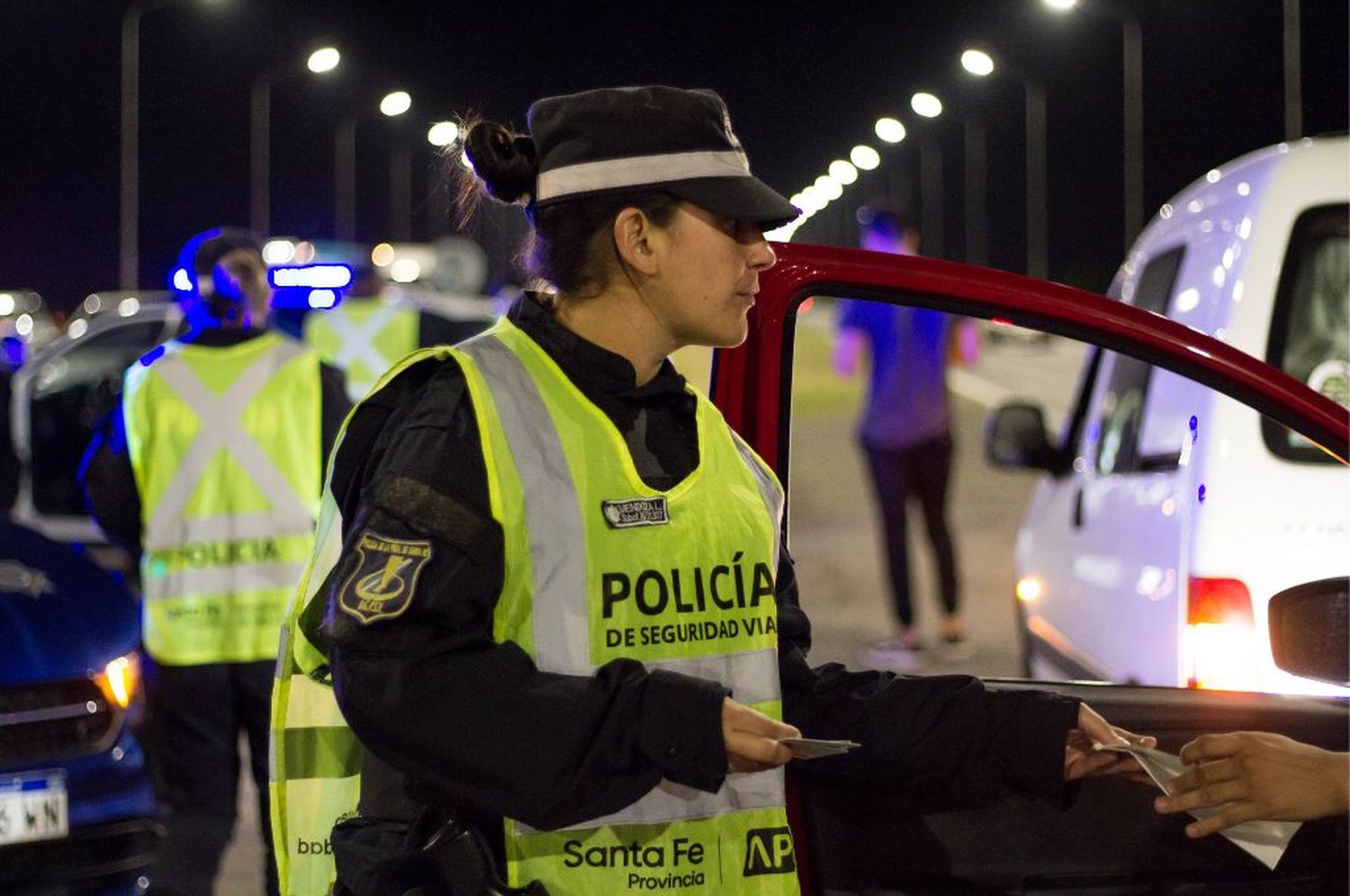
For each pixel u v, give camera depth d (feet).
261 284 16.20
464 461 6.69
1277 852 8.71
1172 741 9.31
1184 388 12.90
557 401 6.93
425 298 32.07
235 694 15.81
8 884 13.67
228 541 15.78
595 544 6.82
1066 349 89.56
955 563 26.96
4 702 13.92
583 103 7.06
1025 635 17.56
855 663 26.76
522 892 6.79
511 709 6.41
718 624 7.02
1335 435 9.70
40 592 14.85
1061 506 16.52
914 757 7.86
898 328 26.58
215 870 15.64
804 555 39.83
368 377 28.71
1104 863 9.23
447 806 6.93
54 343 32.94
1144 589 13.12
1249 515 12.01
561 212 7.09
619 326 7.15
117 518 15.99
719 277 7.11
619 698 6.45
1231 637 11.92
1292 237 13.83
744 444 7.66
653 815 6.97
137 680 14.92
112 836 14.20
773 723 6.44
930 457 26.53
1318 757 7.69
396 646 6.46
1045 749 7.84
